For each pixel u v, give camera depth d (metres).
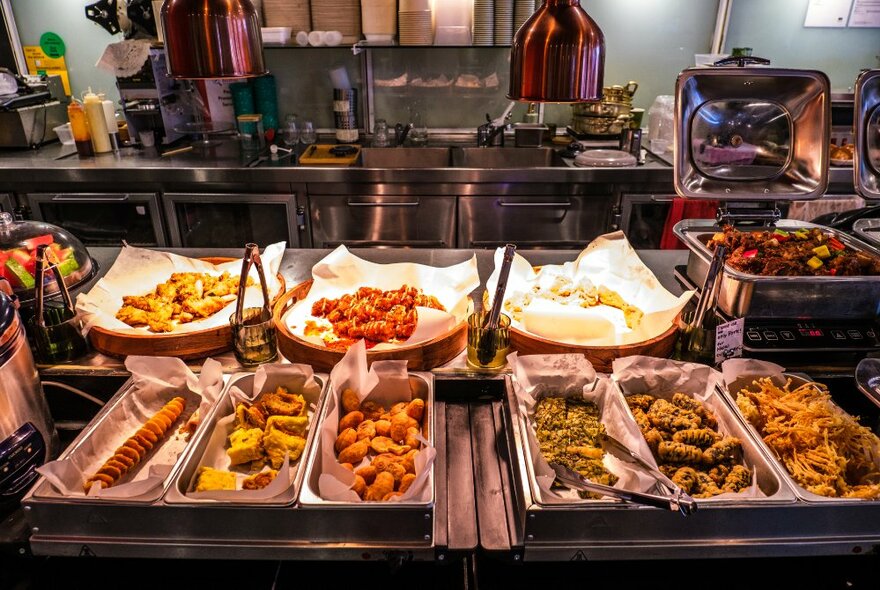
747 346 1.44
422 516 1.04
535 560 1.08
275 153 3.52
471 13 3.52
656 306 1.70
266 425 1.26
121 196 3.28
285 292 1.78
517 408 1.30
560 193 3.33
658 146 3.73
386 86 3.98
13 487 1.14
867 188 1.73
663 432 1.28
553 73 1.24
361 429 1.26
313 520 1.05
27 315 1.56
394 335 1.54
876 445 1.21
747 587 1.13
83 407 1.44
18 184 3.29
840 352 1.45
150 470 1.08
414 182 3.29
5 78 3.54
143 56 3.49
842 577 1.14
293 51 3.90
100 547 1.07
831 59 3.89
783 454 1.23
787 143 1.82
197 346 1.51
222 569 1.14
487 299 1.64
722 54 3.63
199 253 2.10
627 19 3.81
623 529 1.06
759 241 1.71
